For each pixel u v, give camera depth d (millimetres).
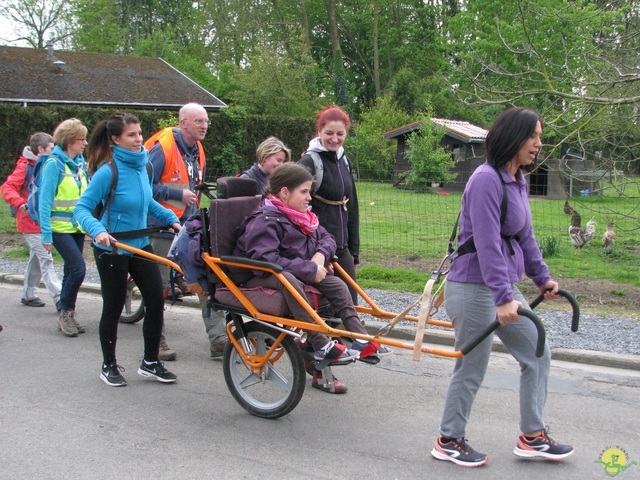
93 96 28688
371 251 11203
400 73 34688
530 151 3529
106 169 4918
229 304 4473
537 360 3713
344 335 3994
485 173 3512
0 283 9133
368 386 5246
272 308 4242
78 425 4422
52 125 23203
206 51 42375
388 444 4152
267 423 4496
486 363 3746
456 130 24328
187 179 6145
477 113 32875
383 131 29828
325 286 4395
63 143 6527
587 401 4895
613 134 9008
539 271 3787
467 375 3744
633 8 9539
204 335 6695
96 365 5707
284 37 41094
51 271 7289
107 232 4859
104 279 4992
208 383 5293
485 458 3822
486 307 3607
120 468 3807
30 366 5652
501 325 3523
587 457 3957
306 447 4105
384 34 46875
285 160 5648
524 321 3676
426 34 46031
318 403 4875
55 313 7500
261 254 4207
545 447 3801
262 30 40750
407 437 4258
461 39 32906
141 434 4293
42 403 4805
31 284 7770
